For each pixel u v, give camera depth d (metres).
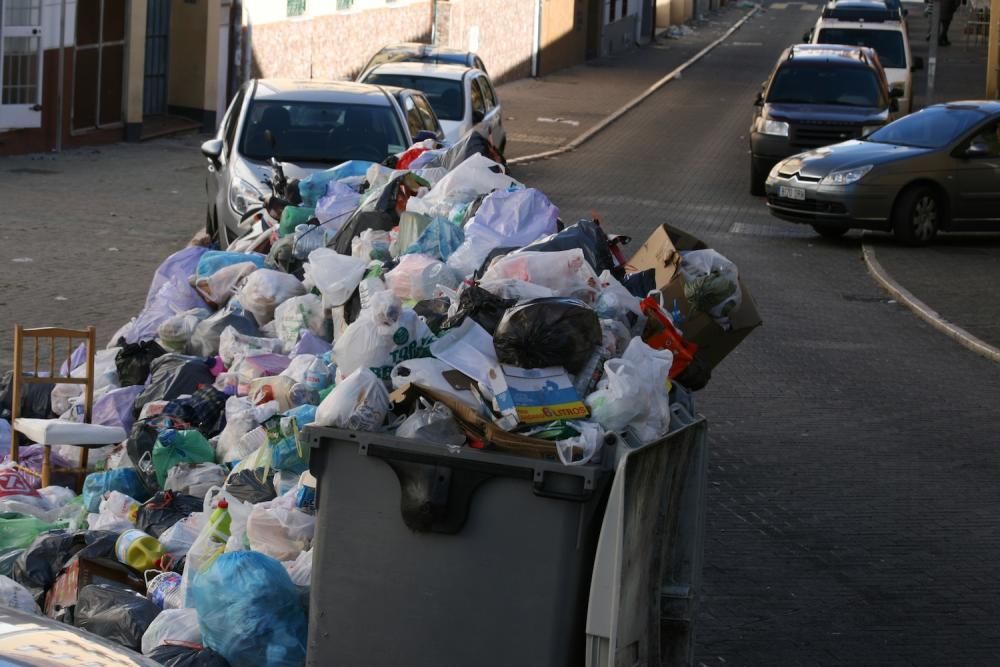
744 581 7.91
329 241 9.80
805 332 15.23
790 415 11.66
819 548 8.51
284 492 6.78
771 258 20.30
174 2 29.81
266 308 9.64
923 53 57.03
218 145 15.68
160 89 30.16
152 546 6.74
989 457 10.70
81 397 9.03
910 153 21.77
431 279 7.36
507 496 5.29
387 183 9.85
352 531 5.46
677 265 7.80
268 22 31.53
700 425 5.84
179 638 5.88
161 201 20.59
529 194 8.11
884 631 7.32
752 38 71.12
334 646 5.51
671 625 5.84
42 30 24.22
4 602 6.26
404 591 5.42
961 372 13.77
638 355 5.71
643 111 40.88
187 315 9.73
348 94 16.25
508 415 5.41
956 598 7.81
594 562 5.23
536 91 43.78
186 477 7.47
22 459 8.37
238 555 5.84
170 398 8.71
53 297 13.88
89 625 6.15
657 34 69.19
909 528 8.94
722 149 33.72
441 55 25.05
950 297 17.42
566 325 5.61
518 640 5.32
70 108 25.70
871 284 18.64
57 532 6.94
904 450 10.79
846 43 35.44
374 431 5.50
